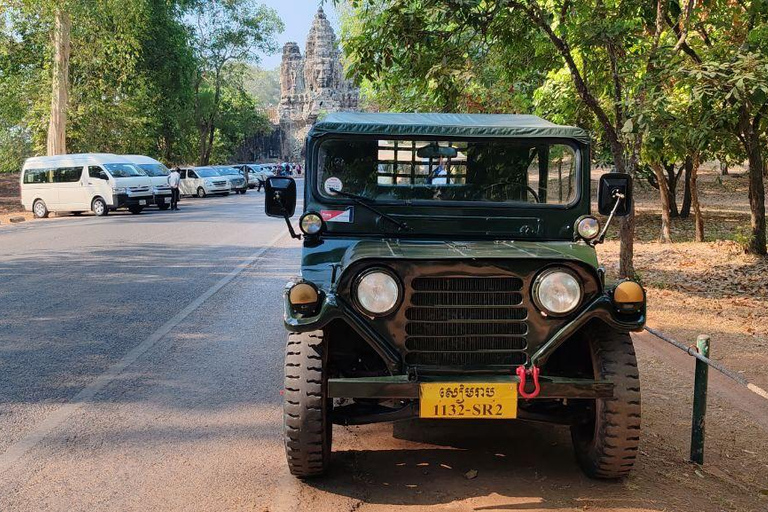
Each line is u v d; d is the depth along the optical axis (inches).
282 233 781.9
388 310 167.5
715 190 1588.3
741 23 499.5
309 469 177.2
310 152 208.4
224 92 2667.3
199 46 2361.0
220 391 249.1
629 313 168.7
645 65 422.3
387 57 399.2
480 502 170.7
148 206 1270.9
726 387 269.6
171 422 219.9
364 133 206.4
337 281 170.4
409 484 180.7
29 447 199.6
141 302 399.5
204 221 946.7
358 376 179.5
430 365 170.2
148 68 1807.3
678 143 414.0
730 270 563.8
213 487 177.0
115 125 1616.6
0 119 1710.1
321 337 175.6
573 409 186.5
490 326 170.9
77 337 320.5
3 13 1321.4
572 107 522.9
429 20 423.2
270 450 200.1
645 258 639.1
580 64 482.9
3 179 2288.4
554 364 190.5
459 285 170.1
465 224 207.3
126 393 245.6
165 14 1796.3
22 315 364.5
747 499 178.7
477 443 210.2
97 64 1540.4
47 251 625.6
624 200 202.7
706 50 492.7
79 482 178.9
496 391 164.2
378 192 208.5
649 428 226.7
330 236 208.4
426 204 207.2
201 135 2554.1
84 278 478.6
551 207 206.7
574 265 169.3
